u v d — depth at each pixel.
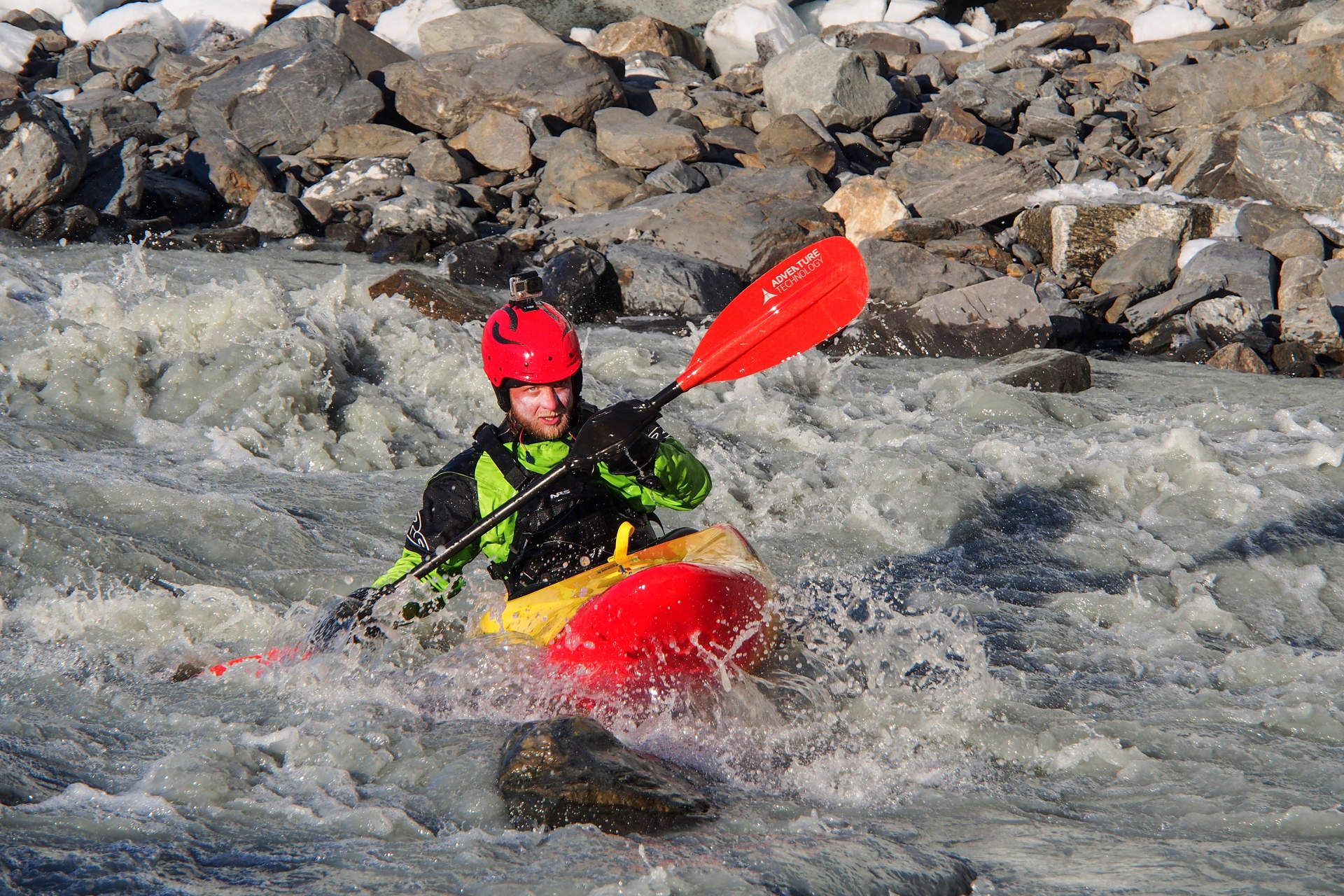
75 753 12.26
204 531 19.03
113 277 36.56
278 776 11.80
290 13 63.19
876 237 42.75
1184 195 44.69
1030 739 12.80
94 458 21.86
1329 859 10.27
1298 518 20.88
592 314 38.66
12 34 60.75
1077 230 41.62
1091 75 53.75
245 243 44.84
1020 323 35.66
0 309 29.47
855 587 18.08
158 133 52.41
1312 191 42.47
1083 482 22.53
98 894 9.52
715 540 14.52
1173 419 27.06
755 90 55.94
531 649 13.31
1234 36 55.91
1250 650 15.86
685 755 12.24
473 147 51.50
